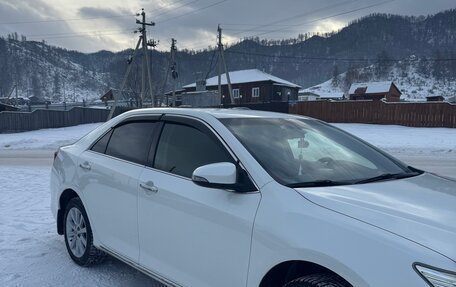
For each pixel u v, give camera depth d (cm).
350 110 3481
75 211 471
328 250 236
